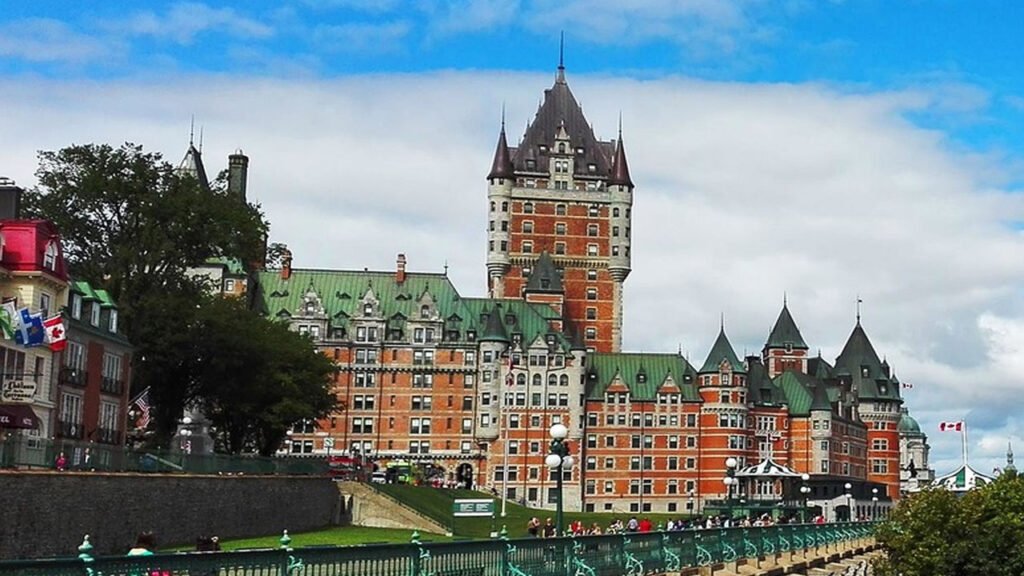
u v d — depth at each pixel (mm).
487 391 197250
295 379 126500
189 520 73188
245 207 112062
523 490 196375
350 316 198750
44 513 56625
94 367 93000
